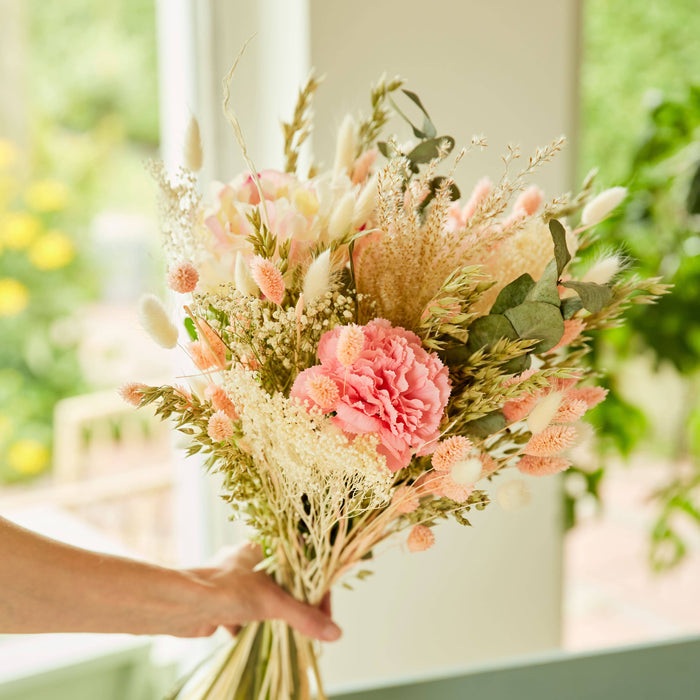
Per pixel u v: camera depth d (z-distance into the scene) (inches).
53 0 201.0
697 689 47.3
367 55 52.7
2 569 38.4
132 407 37.8
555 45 56.6
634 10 162.4
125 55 209.6
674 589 130.4
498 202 37.3
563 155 58.1
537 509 61.0
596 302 36.6
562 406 37.3
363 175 40.3
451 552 58.6
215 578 42.1
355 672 57.4
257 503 40.8
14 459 156.3
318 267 36.0
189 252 38.7
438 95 54.1
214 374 39.4
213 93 56.3
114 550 70.1
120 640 62.6
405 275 37.8
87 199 196.4
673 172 67.8
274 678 43.2
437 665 59.3
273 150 55.3
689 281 67.6
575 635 115.9
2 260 165.6
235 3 55.7
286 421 36.5
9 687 55.6
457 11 53.9
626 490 156.6
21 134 193.8
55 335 168.2
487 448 39.9
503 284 38.3
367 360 36.3
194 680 46.2
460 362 37.8
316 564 41.6
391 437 36.1
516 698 46.6
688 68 163.6
